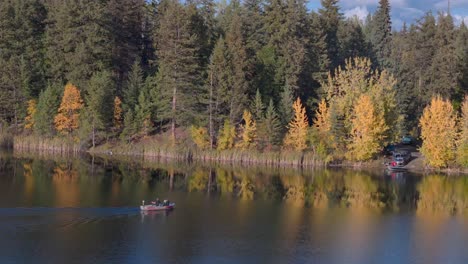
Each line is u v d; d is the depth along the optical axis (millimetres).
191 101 98250
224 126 96062
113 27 114375
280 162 91812
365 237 44656
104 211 49406
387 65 133375
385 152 97938
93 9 111000
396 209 55906
